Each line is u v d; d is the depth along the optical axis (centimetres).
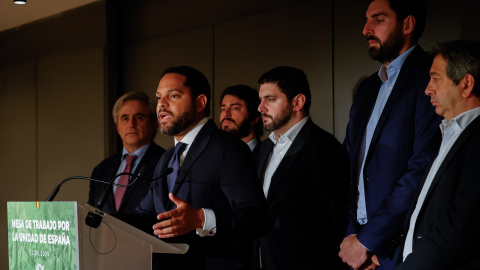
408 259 220
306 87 330
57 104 611
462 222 209
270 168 330
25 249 219
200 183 270
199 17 494
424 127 271
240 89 387
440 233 212
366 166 286
